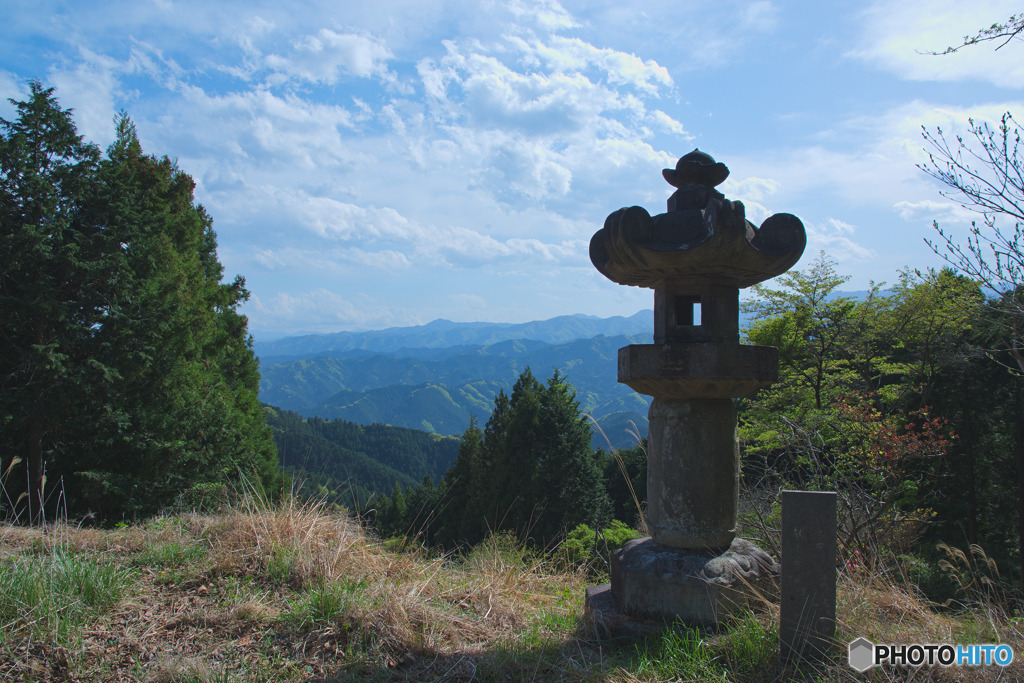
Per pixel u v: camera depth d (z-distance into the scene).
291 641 3.08
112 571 3.55
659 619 3.29
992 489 13.52
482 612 3.79
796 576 2.71
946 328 12.74
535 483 20.08
